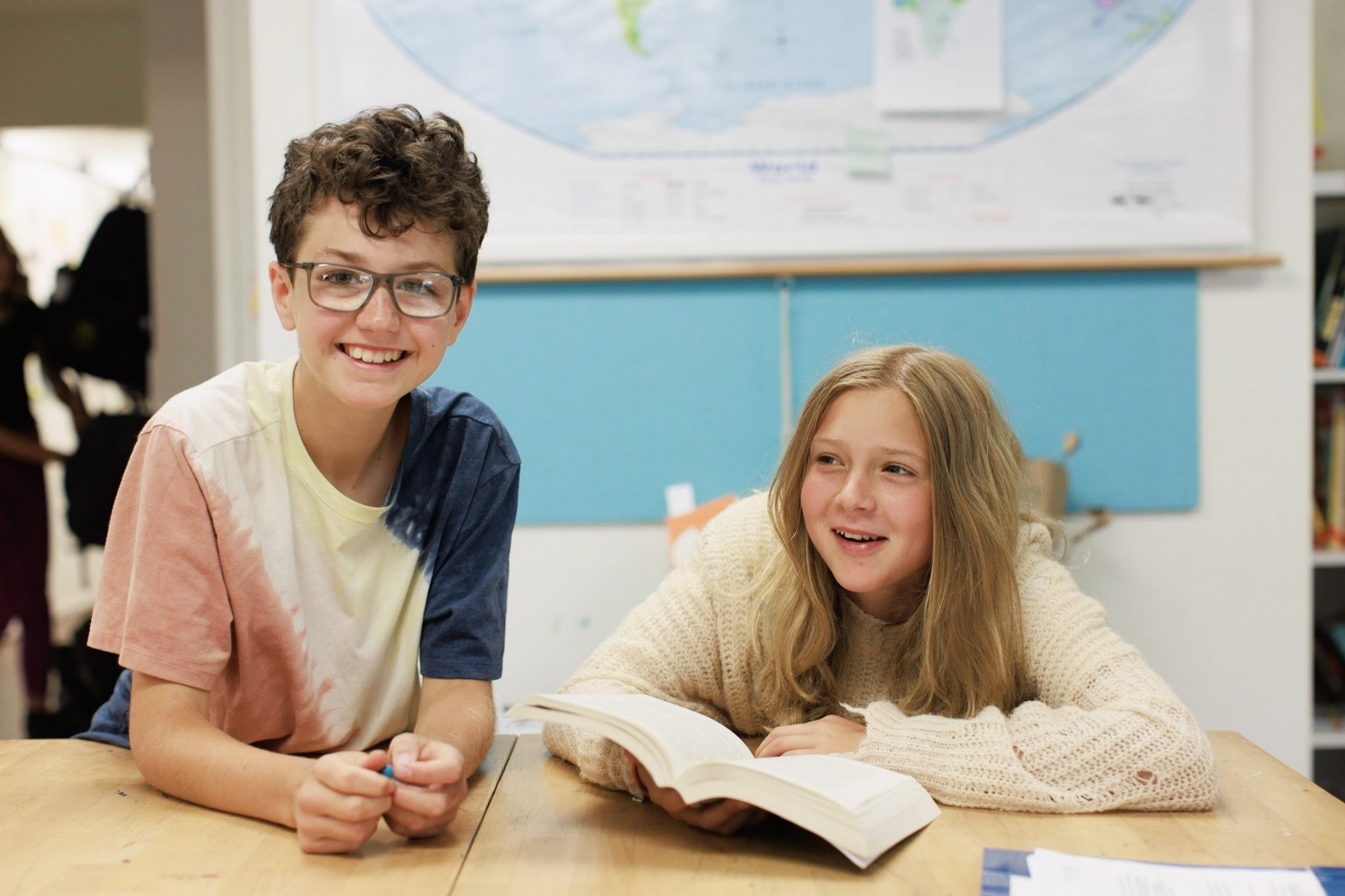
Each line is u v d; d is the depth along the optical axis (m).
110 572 1.00
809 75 1.97
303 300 0.95
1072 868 0.79
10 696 3.59
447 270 0.98
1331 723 2.15
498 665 1.12
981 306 2.00
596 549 2.03
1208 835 0.86
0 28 3.96
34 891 0.75
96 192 4.71
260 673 1.07
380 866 0.80
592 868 0.81
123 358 3.21
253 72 1.99
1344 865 0.80
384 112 0.99
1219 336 2.00
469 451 1.12
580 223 1.98
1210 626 2.01
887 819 0.83
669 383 2.01
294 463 1.05
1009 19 1.97
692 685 1.21
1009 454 1.17
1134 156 1.98
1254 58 1.98
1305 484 2.01
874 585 1.10
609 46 1.98
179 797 0.94
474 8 1.97
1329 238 2.27
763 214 1.98
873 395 1.09
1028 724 0.96
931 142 1.98
